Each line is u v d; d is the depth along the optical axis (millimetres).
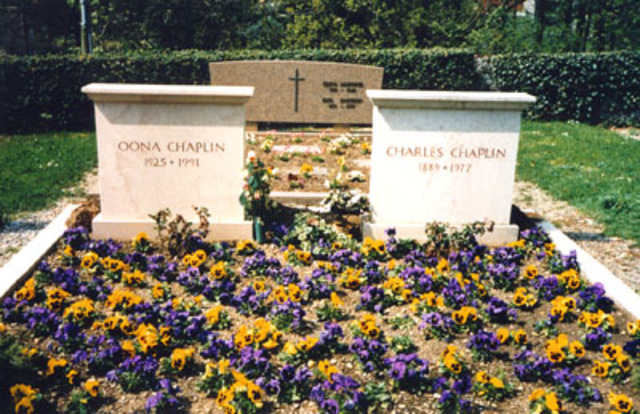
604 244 7465
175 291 5797
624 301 5598
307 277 6004
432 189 6867
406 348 4820
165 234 6820
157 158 6738
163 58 15719
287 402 4285
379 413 4184
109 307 5426
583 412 4234
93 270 6078
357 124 14758
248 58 16062
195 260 6082
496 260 6449
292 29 20719
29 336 5012
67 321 5180
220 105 6605
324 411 4137
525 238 6930
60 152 12148
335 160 10609
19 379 4391
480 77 16844
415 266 6289
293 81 14062
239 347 4703
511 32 20562
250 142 11852
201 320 5031
